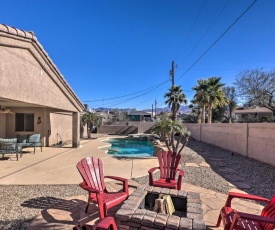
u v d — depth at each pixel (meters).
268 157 9.07
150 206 3.95
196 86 27.39
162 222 2.82
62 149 13.50
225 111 35.72
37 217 3.91
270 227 2.73
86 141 19.59
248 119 33.88
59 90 10.85
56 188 5.66
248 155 10.86
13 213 4.12
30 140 11.35
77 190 5.50
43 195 5.11
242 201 4.85
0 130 13.44
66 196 5.04
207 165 8.88
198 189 5.64
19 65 6.71
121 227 3.01
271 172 7.68
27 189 5.57
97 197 3.53
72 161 9.41
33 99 7.77
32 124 14.30
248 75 22.89
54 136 15.64
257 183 6.36
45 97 8.96
